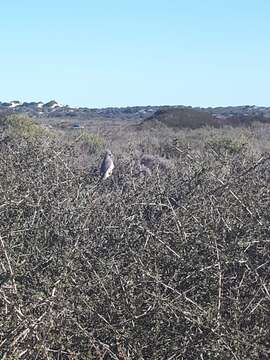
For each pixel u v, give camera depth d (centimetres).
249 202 416
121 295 354
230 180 428
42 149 570
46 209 434
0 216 424
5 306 334
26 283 368
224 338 321
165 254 381
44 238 418
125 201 470
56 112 6538
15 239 408
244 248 371
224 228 384
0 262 354
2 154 560
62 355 345
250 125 2595
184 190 457
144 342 341
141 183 514
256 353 316
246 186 445
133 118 5609
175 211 414
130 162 587
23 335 325
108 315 349
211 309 334
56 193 468
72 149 589
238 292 344
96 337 350
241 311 337
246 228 381
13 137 697
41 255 395
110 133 1947
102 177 575
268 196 435
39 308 337
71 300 346
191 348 330
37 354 322
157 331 339
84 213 432
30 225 418
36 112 6122
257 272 366
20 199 431
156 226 407
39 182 482
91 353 348
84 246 395
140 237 407
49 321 329
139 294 354
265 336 324
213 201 412
